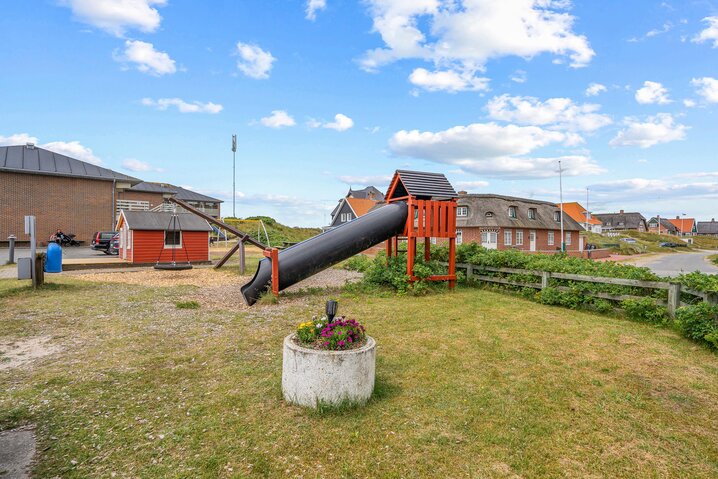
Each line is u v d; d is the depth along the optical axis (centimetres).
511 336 636
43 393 421
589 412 385
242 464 298
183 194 5062
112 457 306
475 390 432
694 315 593
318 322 422
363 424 356
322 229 5962
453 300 934
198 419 365
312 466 297
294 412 376
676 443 334
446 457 310
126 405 394
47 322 724
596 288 810
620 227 11131
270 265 950
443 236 1084
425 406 392
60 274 1465
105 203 3381
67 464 297
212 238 4122
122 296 995
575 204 8038
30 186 3033
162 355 546
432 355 546
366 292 1034
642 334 644
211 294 1056
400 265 1091
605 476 292
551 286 903
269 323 728
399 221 1068
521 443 331
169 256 1941
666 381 459
